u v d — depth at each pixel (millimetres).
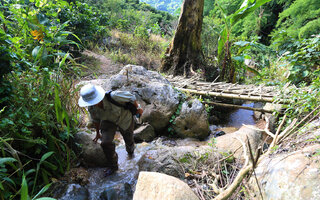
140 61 8891
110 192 2525
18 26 3059
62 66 2928
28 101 2615
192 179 2771
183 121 4312
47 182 2506
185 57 7672
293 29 9453
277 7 14648
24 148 2479
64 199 2348
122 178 2891
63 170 2836
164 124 4375
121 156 3408
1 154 2268
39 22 2814
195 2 7203
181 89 5363
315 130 2293
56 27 2977
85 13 7184
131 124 2969
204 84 6039
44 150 2709
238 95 4914
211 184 2428
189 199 1892
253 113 5844
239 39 7766
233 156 3055
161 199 1880
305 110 3123
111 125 2736
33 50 2670
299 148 2086
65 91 3109
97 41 9711
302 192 1552
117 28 12562
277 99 4195
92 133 3600
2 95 2332
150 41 11148
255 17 14078
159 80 5152
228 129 4887
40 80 2787
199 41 7734
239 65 6789
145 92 4492
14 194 2279
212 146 3178
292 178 1680
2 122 2178
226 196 1854
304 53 4758
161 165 2900
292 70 4918
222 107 5852
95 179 2879
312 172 1623
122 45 10242
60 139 2945
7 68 2301
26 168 2529
